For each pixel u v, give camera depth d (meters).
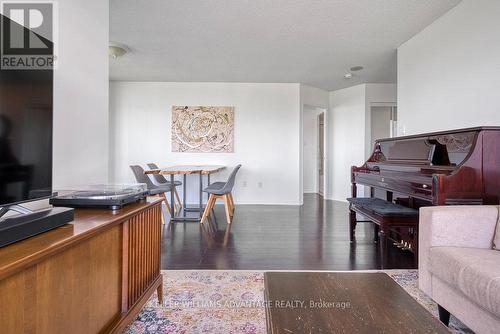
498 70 2.17
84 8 1.75
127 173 5.28
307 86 5.38
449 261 1.32
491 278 1.07
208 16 2.80
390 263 2.30
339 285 1.12
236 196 5.29
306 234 3.17
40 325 0.77
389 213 2.22
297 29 3.07
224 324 1.46
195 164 5.27
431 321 0.87
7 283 0.67
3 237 0.75
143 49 3.65
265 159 5.29
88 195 1.33
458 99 2.56
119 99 5.24
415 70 3.19
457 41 2.57
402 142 2.77
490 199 1.81
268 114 5.26
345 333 0.81
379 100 5.22
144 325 1.45
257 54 3.80
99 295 1.05
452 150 2.10
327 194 5.90
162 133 5.27
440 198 1.81
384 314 0.91
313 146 7.07
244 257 2.43
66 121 1.60
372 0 2.51
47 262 0.79
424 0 2.50
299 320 0.88
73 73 1.66
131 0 2.51
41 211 0.98
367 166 3.12
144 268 1.40
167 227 3.46
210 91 5.23
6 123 0.89
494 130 1.84
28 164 0.98
